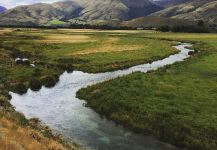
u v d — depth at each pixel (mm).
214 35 195125
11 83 57375
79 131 35562
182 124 34656
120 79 56469
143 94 45750
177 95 44656
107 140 33156
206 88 49000
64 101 48438
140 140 33469
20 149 19969
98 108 43625
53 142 25328
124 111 40562
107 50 109312
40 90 55719
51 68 75062
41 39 150875
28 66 74375
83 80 64562
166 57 98000
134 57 92188
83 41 143500
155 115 37750
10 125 24812
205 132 32875
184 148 31672
